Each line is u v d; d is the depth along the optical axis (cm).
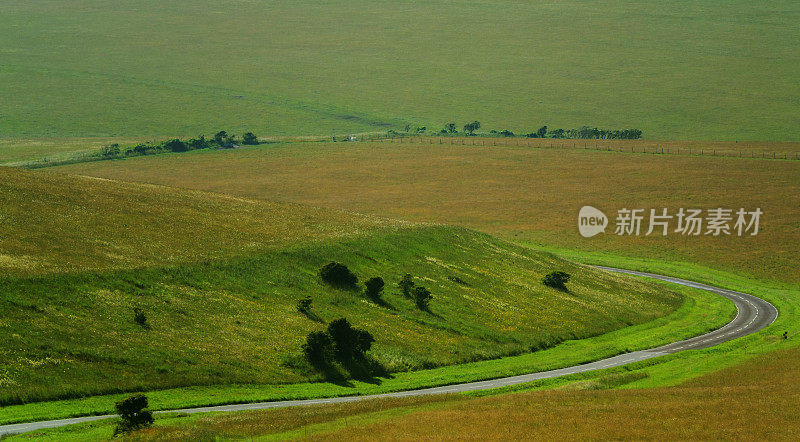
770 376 5303
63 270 5791
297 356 5581
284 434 3628
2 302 5062
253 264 7075
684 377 5528
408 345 6319
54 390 4372
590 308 8394
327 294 6938
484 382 5719
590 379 5738
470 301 7738
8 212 7019
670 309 9062
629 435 3472
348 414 4147
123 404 3822
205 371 5022
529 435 3481
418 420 3825
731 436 3450
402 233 9256
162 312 5669
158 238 7356
